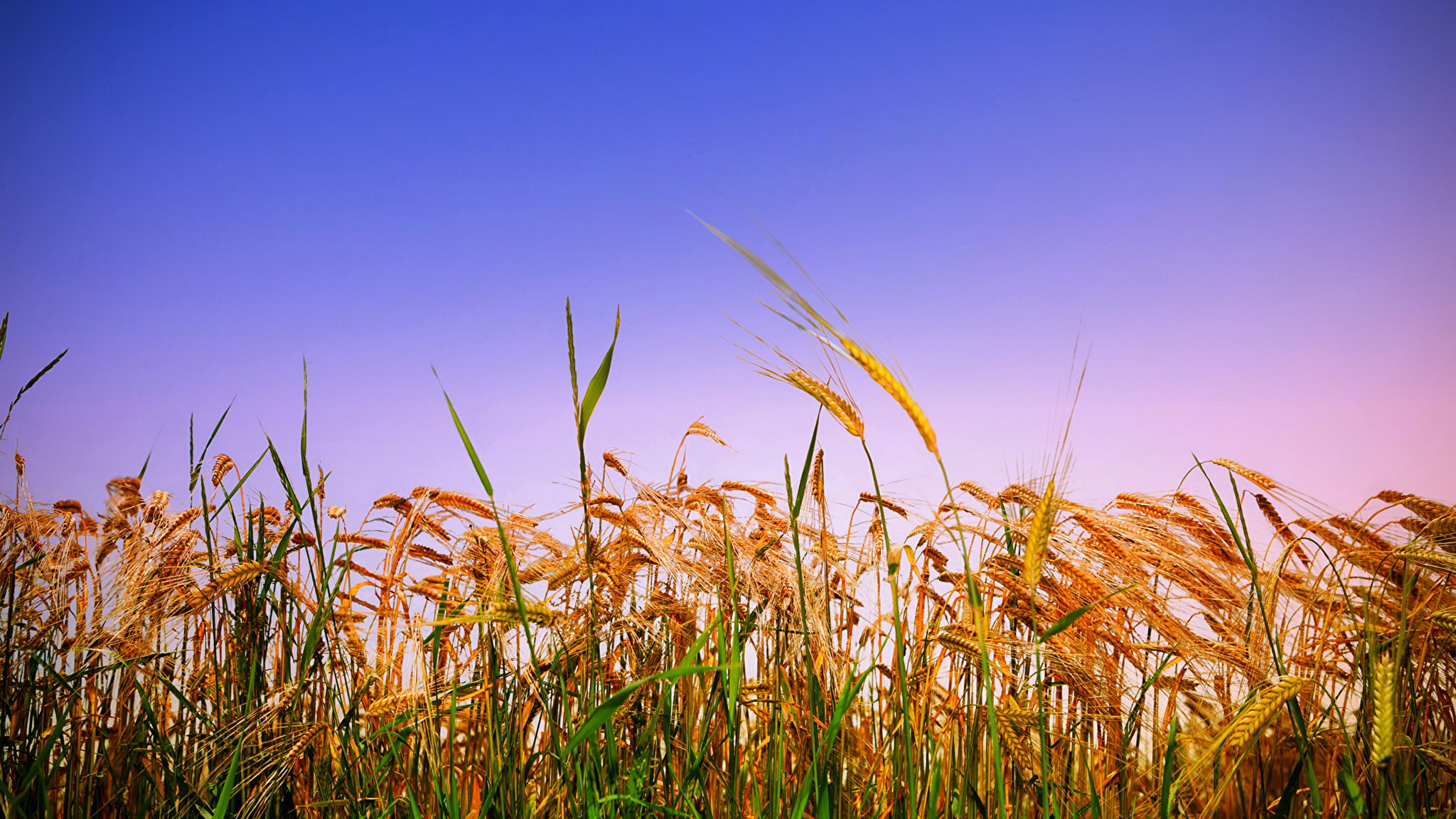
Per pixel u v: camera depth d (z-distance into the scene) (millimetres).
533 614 728
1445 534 807
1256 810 826
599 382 655
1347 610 835
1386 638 764
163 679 821
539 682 729
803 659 855
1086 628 812
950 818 790
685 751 836
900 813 799
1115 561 828
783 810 806
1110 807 825
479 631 833
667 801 805
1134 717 794
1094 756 865
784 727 854
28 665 845
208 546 854
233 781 778
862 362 595
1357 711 743
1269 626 779
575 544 868
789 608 871
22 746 838
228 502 868
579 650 820
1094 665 828
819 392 680
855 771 833
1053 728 845
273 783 781
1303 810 810
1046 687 854
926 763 826
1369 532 876
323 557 790
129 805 870
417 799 820
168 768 801
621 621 875
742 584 882
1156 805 806
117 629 847
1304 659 853
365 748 843
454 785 787
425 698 798
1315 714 792
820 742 771
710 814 783
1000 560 808
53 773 842
